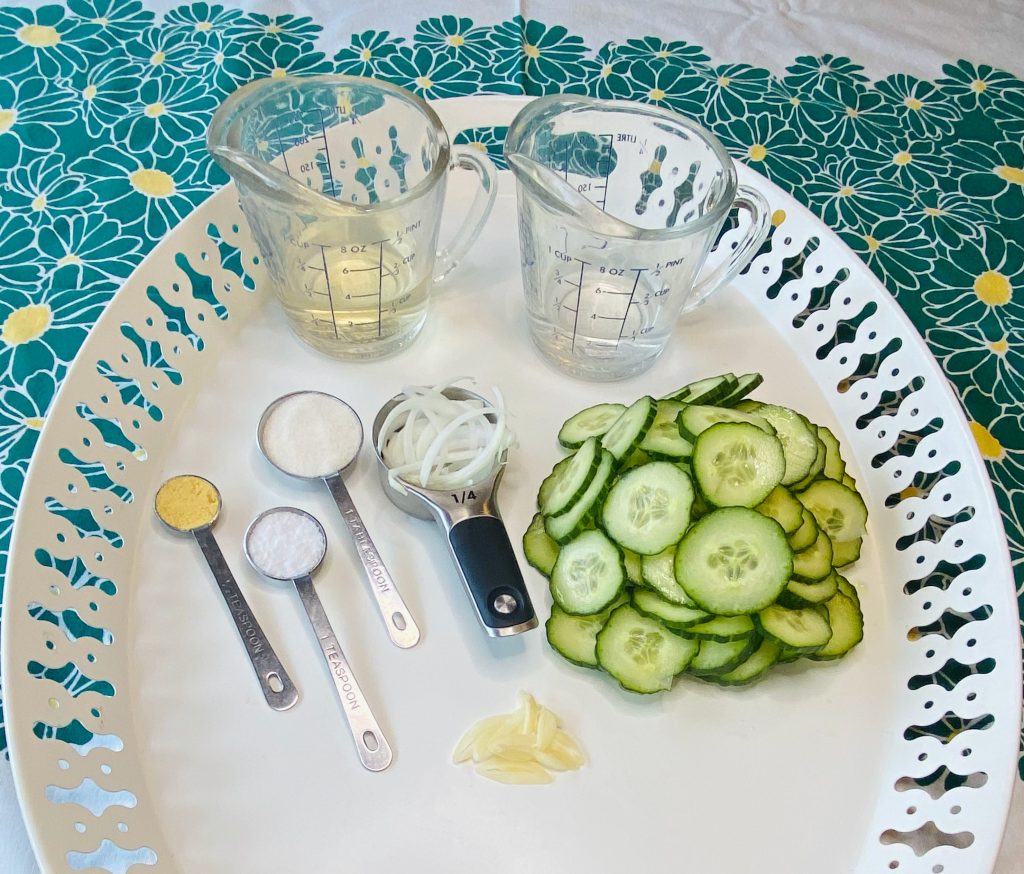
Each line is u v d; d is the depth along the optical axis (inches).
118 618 26.4
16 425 33.4
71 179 41.4
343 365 32.8
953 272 40.9
